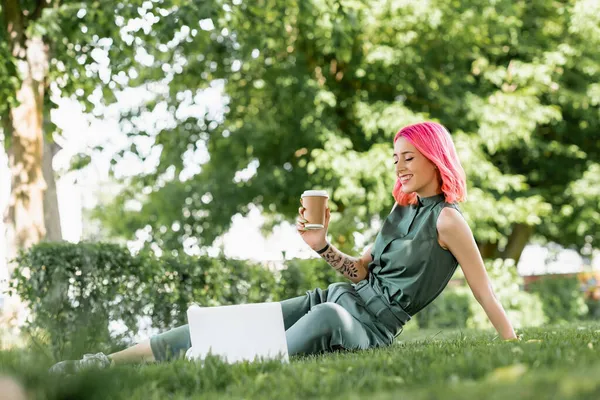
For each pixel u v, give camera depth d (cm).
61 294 548
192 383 268
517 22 1391
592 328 567
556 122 1542
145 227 1558
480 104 1388
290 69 1383
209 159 1527
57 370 242
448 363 261
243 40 1170
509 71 1444
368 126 1337
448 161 371
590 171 1520
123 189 1619
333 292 384
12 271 638
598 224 1608
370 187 1366
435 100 1448
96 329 349
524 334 460
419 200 379
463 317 1156
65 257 604
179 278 713
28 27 870
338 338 347
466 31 1348
